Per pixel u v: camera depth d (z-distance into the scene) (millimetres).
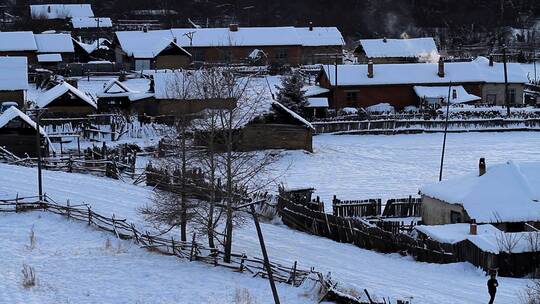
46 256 43438
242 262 42000
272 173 74625
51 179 62562
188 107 54906
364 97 114812
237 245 48219
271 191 66812
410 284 40406
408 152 87250
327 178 73500
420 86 115000
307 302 36969
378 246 49781
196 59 146000
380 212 58938
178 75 95250
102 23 183250
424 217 56781
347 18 195125
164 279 40406
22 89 100125
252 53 145375
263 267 41156
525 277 43219
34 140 74875
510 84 117312
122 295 37938
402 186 70375
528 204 51062
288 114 83625
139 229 48469
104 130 89312
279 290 38781
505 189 52219
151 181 64438
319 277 38719
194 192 48656
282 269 40656
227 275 41312
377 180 72875
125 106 99438
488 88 117000
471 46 177500
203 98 51188
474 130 100625
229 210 42625
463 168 78375
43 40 145125
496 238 44219
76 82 117000
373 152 87062
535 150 87938
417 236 50406
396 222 52750
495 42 179750
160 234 46500
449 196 53250
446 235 47000
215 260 43031
